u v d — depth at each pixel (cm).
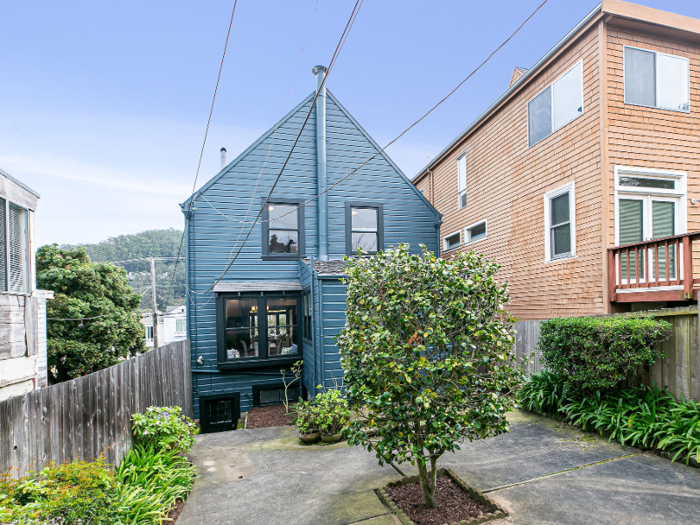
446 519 328
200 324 1010
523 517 327
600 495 354
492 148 1066
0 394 662
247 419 910
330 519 349
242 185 1061
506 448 485
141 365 566
